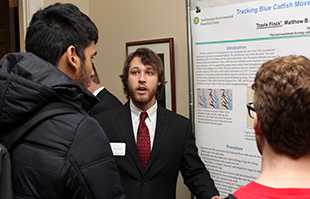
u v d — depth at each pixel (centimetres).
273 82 58
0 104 77
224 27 177
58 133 78
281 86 56
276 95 56
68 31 90
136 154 170
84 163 78
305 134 54
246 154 172
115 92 300
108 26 301
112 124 179
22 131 78
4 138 80
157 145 172
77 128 80
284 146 56
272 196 52
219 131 184
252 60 167
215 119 186
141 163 171
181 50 253
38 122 79
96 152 81
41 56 90
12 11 271
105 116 183
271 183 55
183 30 251
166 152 172
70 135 79
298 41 150
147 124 179
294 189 52
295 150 55
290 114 54
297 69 57
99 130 86
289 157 56
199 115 195
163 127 177
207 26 185
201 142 194
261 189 55
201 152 195
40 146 77
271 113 56
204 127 192
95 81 221
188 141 181
